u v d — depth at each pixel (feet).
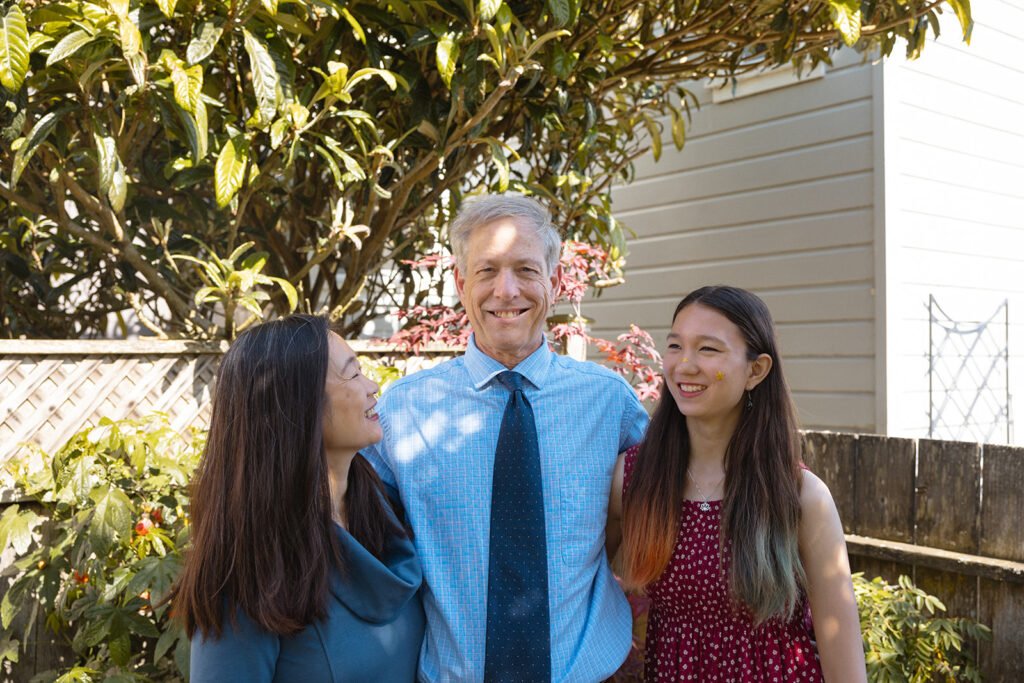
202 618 3.74
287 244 10.86
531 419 4.87
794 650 4.63
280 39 7.47
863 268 13.07
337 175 7.73
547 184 11.08
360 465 4.48
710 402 4.62
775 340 4.73
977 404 13.94
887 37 10.29
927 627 7.34
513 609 4.49
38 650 6.69
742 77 14.64
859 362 13.12
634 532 4.85
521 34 7.74
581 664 4.55
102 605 6.15
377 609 4.12
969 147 13.98
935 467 8.17
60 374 7.05
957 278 13.74
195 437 7.32
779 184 14.21
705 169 15.31
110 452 6.80
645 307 16.33
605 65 10.53
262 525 3.76
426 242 11.24
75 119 8.49
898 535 8.42
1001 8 14.52
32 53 6.84
